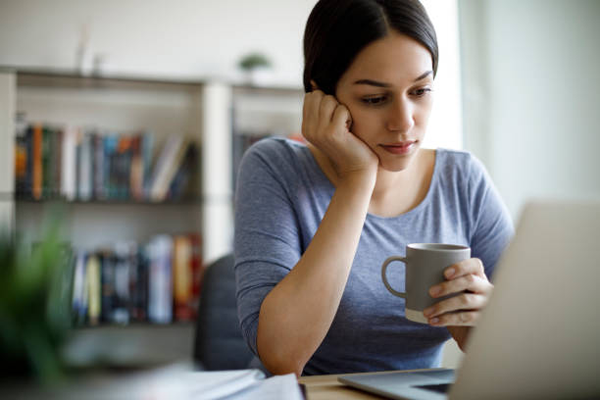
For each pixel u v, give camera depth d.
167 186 2.44
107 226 2.58
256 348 0.85
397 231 1.08
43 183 2.27
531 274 0.46
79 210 2.55
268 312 0.83
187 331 2.55
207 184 2.42
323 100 0.94
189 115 2.65
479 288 0.71
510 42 1.97
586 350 0.51
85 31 2.44
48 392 0.28
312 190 1.08
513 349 0.49
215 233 2.43
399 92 0.88
